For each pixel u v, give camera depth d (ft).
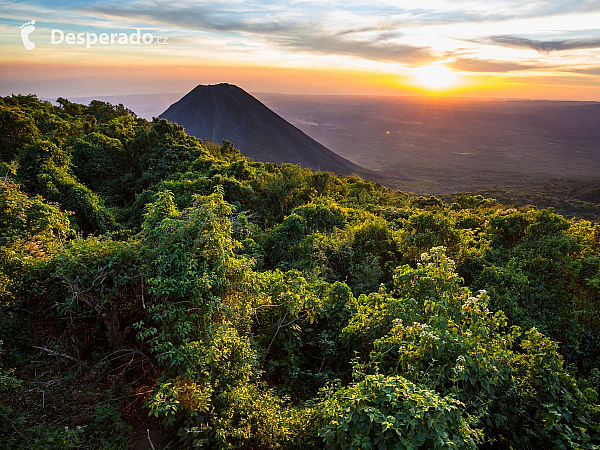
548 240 29.32
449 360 14.73
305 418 14.67
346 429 11.25
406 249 37.06
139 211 56.29
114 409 14.87
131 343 18.04
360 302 22.68
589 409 14.74
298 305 20.63
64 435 12.83
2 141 63.98
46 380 15.40
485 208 82.89
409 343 15.40
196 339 16.11
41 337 17.02
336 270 36.32
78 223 49.37
